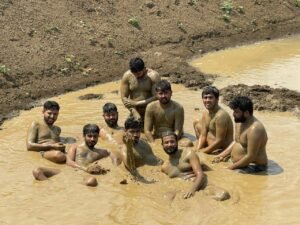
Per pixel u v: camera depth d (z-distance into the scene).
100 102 13.50
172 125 10.55
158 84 10.34
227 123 9.80
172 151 8.73
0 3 16.88
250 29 21.95
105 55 16.92
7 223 7.51
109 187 8.54
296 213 7.71
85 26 17.83
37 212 7.80
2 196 8.34
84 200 8.13
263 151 9.19
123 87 11.38
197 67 17.16
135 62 11.00
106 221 7.50
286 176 8.95
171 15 20.52
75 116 12.33
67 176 8.98
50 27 16.94
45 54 15.76
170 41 19.20
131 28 18.86
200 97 13.77
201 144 10.09
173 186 8.44
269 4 24.16
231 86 14.30
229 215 7.61
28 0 17.69
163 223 7.42
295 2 25.00
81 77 15.46
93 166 9.04
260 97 13.35
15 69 14.67
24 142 10.70
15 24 16.41
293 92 13.63
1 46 15.27
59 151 9.62
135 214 7.68
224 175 8.97
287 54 18.81
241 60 18.06
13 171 9.27
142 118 11.28
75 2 18.72
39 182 8.80
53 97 14.12
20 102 13.55
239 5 23.12
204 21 21.14
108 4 19.53
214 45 19.89
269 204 7.98
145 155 9.28
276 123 11.66
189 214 7.64
